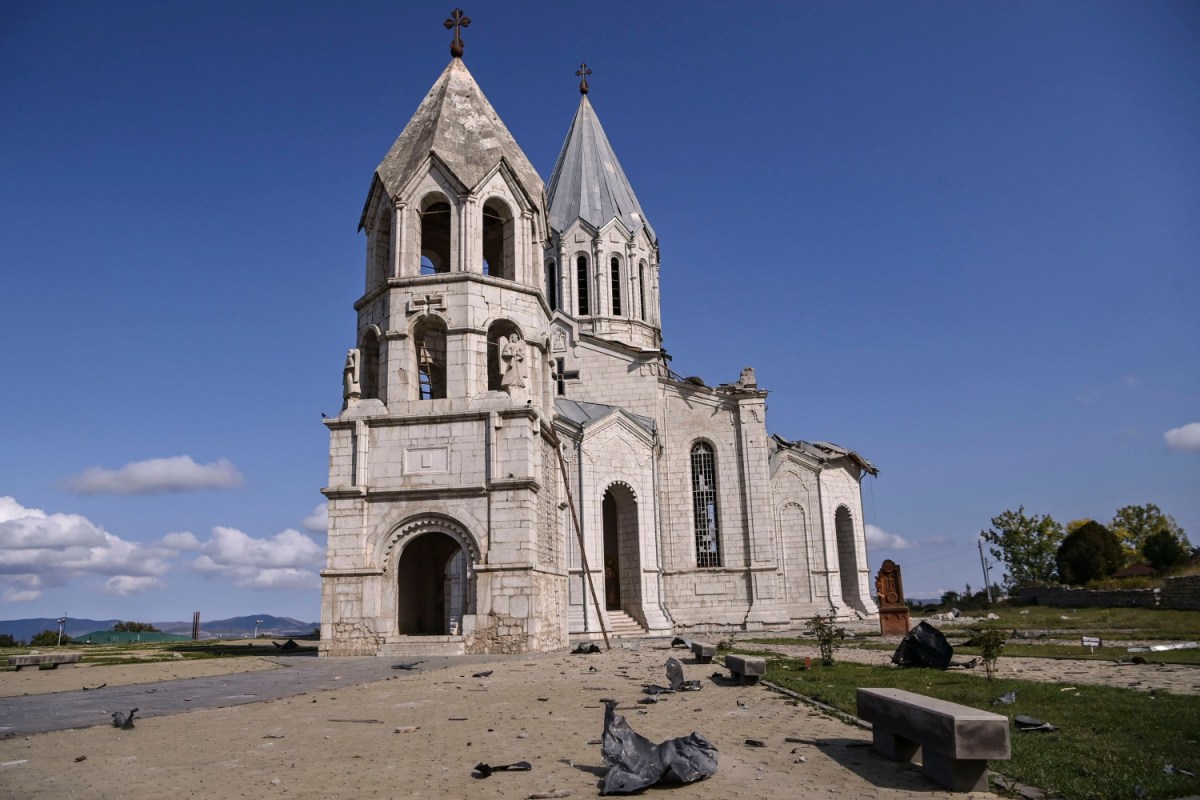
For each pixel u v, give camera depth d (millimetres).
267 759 12609
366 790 10594
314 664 29781
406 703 18734
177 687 22656
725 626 53594
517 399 35000
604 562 55062
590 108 70312
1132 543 107375
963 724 10031
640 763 10617
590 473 49969
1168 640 32625
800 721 15312
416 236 37281
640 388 57312
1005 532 107625
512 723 15672
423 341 40406
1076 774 10828
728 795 10156
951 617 62844
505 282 37156
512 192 38812
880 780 10820
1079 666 24250
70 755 13055
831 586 61031
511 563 32906
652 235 67625
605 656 31219
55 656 29641
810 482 62438
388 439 34969
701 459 56969
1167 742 12523
